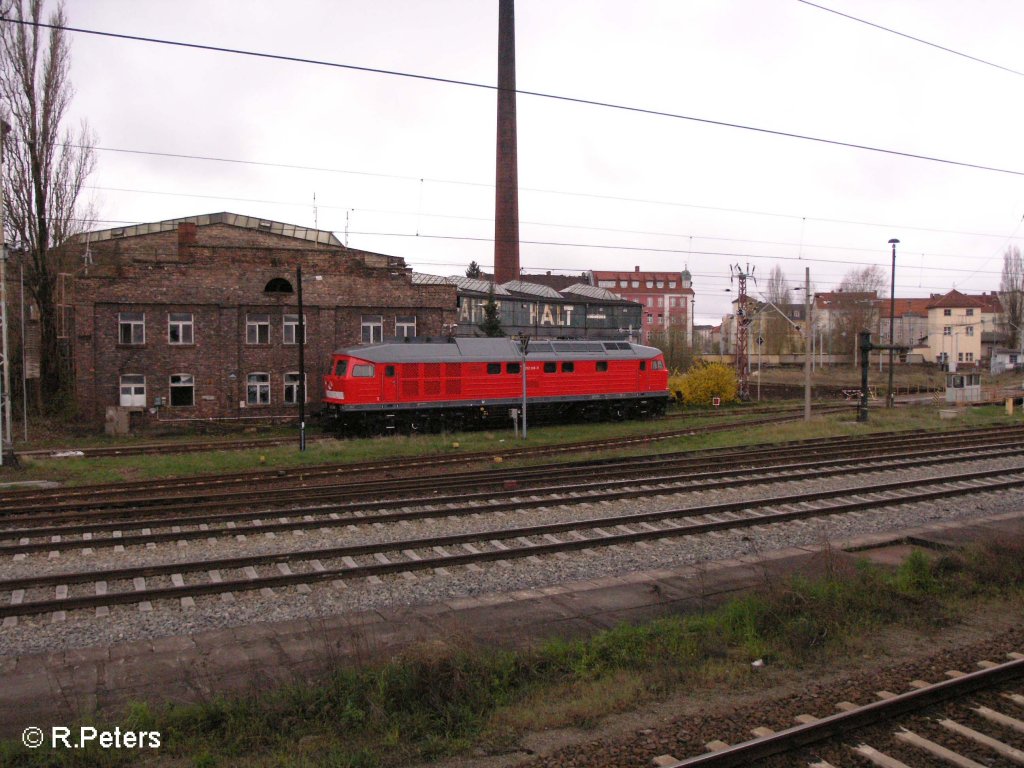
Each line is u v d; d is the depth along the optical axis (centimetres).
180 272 3541
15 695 794
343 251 3816
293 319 3731
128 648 920
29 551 1329
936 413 4122
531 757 656
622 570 1252
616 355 3853
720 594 1122
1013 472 2123
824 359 9231
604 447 2797
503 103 6222
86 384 3400
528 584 1180
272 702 750
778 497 1733
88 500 1792
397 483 1934
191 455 2597
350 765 642
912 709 728
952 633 950
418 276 5519
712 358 8344
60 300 3591
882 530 1516
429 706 750
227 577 1194
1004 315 9025
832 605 998
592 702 753
